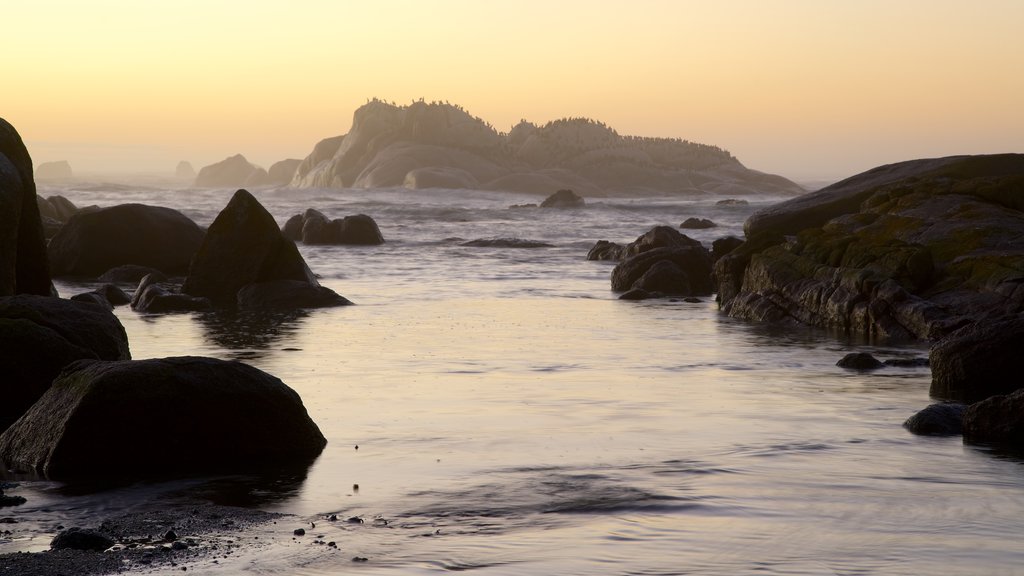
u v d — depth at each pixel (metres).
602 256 43.88
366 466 10.41
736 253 27.34
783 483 9.56
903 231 24.62
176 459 10.62
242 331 21.98
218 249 28.72
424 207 99.31
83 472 10.26
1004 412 11.72
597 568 7.04
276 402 11.04
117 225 37.84
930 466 10.30
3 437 11.05
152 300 26.44
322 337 20.95
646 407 13.61
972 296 20.89
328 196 153.75
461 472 10.09
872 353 18.91
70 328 14.59
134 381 10.56
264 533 8.04
